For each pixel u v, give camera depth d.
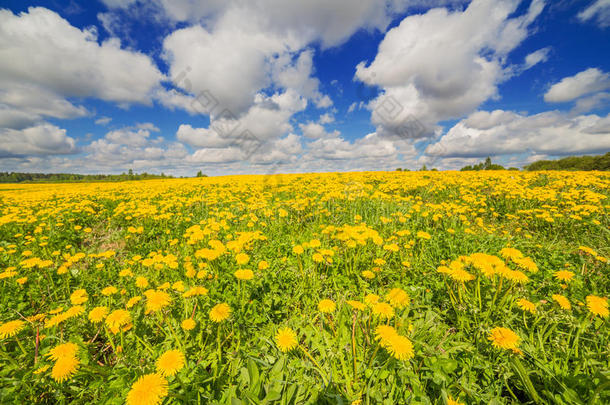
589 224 5.43
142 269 4.14
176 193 13.06
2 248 5.28
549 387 1.83
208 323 2.52
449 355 2.13
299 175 25.33
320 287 3.36
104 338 2.67
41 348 2.39
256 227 6.42
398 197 8.42
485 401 1.77
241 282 3.29
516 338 1.89
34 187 35.00
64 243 6.16
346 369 2.05
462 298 2.78
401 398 1.82
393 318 2.39
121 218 8.14
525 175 14.01
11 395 1.89
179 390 1.81
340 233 4.35
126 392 1.81
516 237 5.08
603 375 1.66
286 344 2.05
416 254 4.25
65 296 3.57
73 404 1.87
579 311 2.45
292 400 1.84
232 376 2.04
